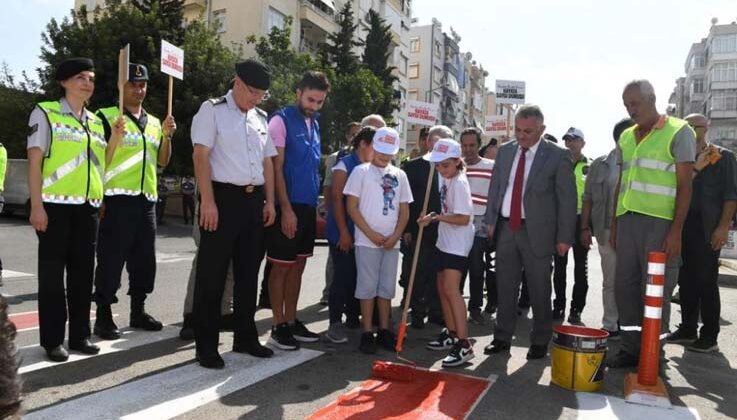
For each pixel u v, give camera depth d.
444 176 4.77
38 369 3.72
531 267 4.68
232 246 4.05
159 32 21.19
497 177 4.99
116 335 4.63
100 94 20.94
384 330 4.80
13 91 25.61
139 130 4.85
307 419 3.07
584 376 3.80
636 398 3.62
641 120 4.41
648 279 3.77
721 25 66.06
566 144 7.40
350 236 4.88
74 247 4.10
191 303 4.66
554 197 4.70
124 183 4.64
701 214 5.19
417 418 3.14
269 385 3.62
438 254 4.74
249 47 28.52
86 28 21.62
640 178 4.41
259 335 5.02
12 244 11.05
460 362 4.30
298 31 31.47
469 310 6.30
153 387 3.48
